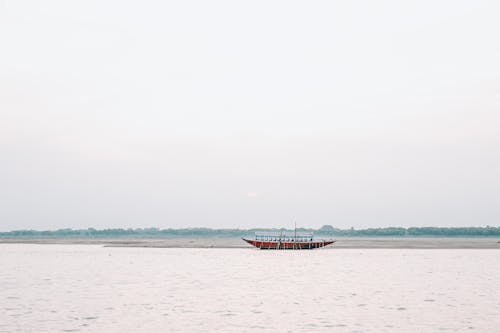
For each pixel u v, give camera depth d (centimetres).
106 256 11350
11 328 3347
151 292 5116
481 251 13788
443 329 3334
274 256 11494
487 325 3456
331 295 4928
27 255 11794
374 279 6412
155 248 15650
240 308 4144
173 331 3281
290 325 3462
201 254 12225
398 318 3709
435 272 7400
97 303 4381
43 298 4666
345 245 18212
